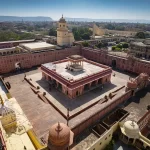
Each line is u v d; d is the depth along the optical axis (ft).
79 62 143.23
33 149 62.08
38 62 182.19
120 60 176.55
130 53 233.35
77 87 109.19
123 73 167.94
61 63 152.97
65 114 92.73
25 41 241.14
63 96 113.39
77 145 71.56
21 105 103.04
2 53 193.98
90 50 210.79
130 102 109.60
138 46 224.12
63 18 203.82
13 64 162.50
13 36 343.26
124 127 75.87
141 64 156.15
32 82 134.72
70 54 211.61
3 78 142.00
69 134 59.36
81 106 101.55
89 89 122.72
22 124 77.46
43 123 86.63
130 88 115.03
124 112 97.86
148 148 70.85
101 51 203.62
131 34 451.53
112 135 78.69
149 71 150.10
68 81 108.17
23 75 154.81
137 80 124.26
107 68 136.05
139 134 73.61
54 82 131.23
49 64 142.92
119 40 361.51
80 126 77.36
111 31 501.97
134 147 73.56
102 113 91.15
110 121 94.53
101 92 120.88
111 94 115.96
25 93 119.24
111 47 307.78
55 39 232.94
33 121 87.86
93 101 107.96
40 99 111.45
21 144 64.59
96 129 84.12
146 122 93.15
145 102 110.01
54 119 90.43
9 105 82.12
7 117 72.43
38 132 79.46
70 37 217.36
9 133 70.49
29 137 69.10
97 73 124.67
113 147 73.15
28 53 170.30
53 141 56.75
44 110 98.73
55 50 192.75
